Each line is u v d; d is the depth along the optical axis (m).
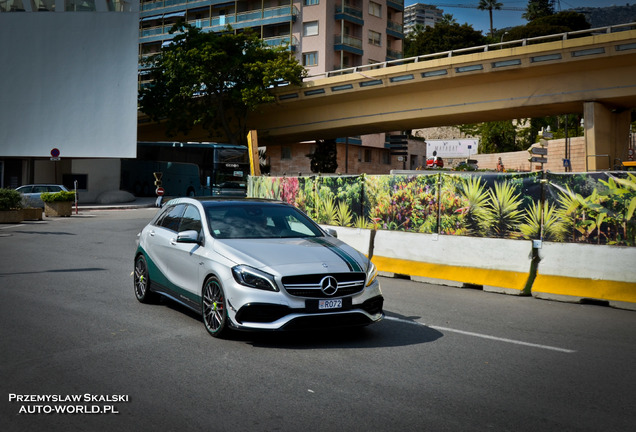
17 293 9.09
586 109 35.75
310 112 48.34
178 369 5.34
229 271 6.19
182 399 4.58
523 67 36.03
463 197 11.03
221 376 5.15
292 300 5.91
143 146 47.31
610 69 34.56
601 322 7.92
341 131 49.28
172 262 7.48
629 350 6.39
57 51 39.75
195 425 4.08
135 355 5.78
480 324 7.55
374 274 6.50
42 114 39.75
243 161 38.47
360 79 42.75
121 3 39.91
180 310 7.98
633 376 5.40
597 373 5.47
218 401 4.54
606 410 4.49
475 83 39.06
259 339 6.45
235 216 7.31
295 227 7.40
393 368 5.45
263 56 48.75
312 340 6.46
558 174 9.84
